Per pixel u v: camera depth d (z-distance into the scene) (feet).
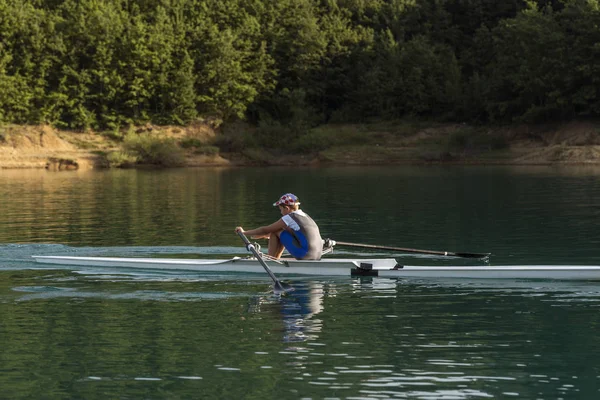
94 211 77.92
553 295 35.65
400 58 231.71
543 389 23.12
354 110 235.40
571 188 104.22
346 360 25.80
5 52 202.28
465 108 222.07
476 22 255.50
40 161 188.24
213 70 222.48
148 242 54.34
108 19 215.51
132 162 196.75
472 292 36.42
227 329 29.76
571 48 200.85
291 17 241.35
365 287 37.76
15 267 44.04
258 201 90.43
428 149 206.49
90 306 33.88
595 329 29.45
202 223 66.54
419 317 31.55
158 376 24.36
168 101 220.84
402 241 54.60
